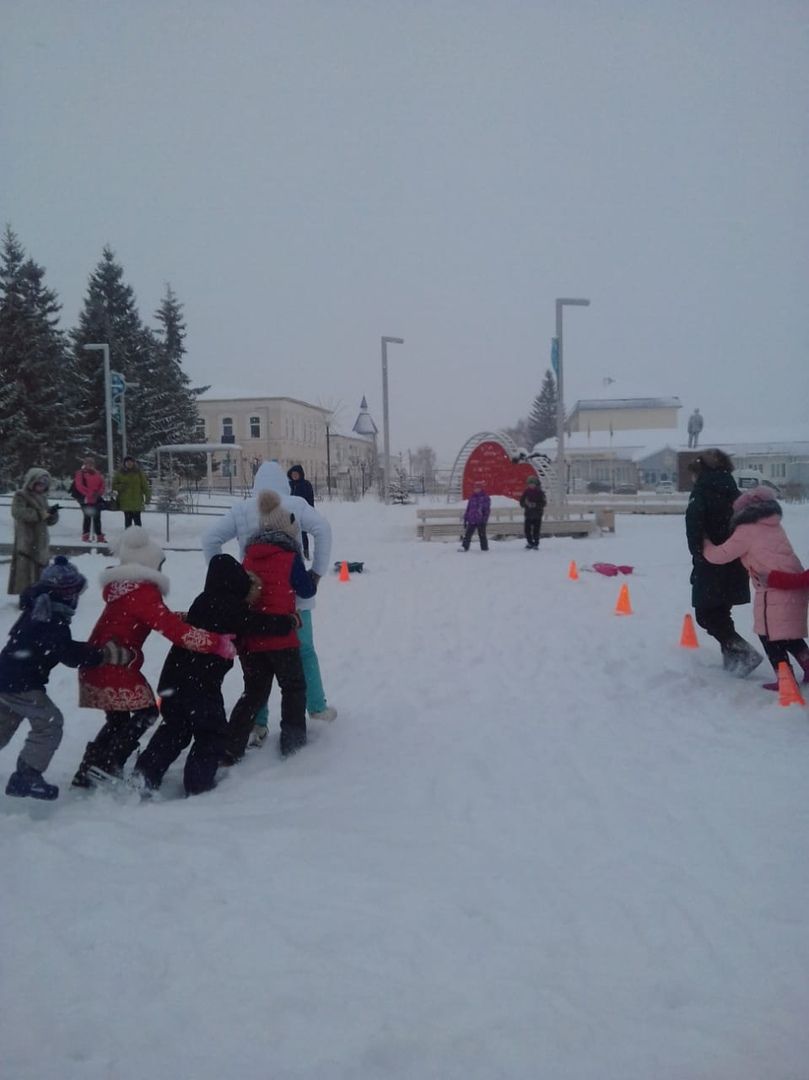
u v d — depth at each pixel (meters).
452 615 12.96
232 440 71.50
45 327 43.47
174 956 3.77
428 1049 3.21
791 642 8.23
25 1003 3.44
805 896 4.38
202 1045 3.21
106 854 4.75
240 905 4.23
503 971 3.72
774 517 8.26
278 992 3.52
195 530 26.55
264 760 6.78
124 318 53.31
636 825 5.30
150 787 5.93
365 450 90.38
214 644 5.91
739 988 3.63
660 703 8.12
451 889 4.45
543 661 9.91
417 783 6.15
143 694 5.96
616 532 28.00
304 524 7.41
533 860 4.82
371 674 9.40
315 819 5.43
